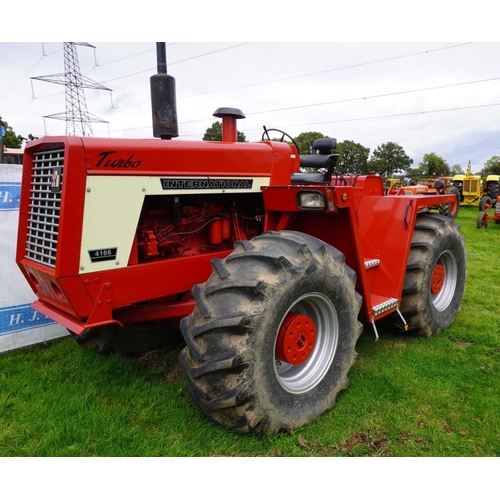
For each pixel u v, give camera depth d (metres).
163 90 2.47
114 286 2.22
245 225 2.99
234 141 2.82
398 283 3.16
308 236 2.37
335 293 2.36
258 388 2.00
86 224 2.06
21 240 2.43
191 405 2.47
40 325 3.64
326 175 3.36
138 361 3.10
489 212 15.45
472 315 4.01
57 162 2.12
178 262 2.50
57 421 2.35
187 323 2.11
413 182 18.50
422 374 2.89
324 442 2.19
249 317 1.94
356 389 2.67
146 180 2.23
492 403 2.51
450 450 2.15
